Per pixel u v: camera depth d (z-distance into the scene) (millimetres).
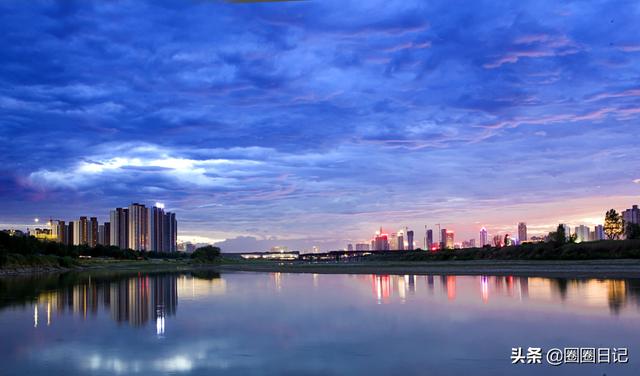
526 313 33719
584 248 115000
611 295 43781
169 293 58188
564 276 73250
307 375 19047
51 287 71750
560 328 27672
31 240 189875
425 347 23422
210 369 20062
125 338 26953
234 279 94500
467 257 157750
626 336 25047
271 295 53281
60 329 30281
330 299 47062
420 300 43938
